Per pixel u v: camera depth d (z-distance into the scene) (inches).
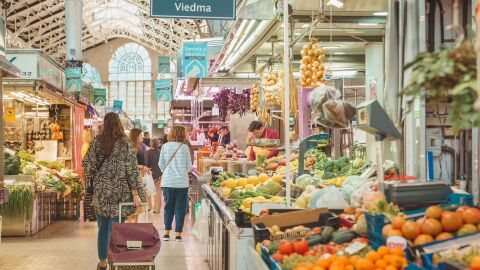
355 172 257.9
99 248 252.2
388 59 244.5
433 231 123.6
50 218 443.8
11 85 427.5
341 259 119.3
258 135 387.9
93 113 735.1
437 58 96.2
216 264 242.8
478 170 203.0
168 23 1494.8
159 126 1763.0
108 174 249.6
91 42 1904.5
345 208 168.6
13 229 378.3
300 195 213.8
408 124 232.7
